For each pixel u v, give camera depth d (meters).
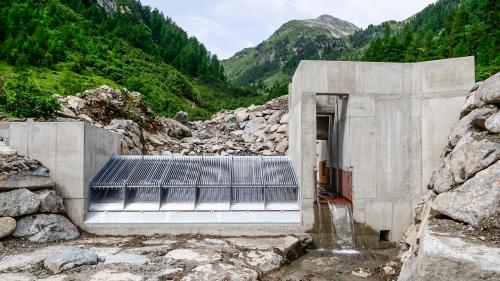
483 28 59.47
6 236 9.64
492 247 6.53
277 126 24.61
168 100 51.06
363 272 9.39
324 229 11.53
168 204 11.95
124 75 52.59
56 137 11.25
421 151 11.71
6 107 16.11
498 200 7.63
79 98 20.36
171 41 116.44
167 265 8.30
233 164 13.94
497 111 9.19
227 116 29.58
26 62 40.34
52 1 73.38
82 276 7.49
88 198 11.70
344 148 12.65
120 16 97.38
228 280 7.61
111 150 14.31
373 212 11.70
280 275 8.94
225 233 11.39
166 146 22.02
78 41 58.72
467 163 9.05
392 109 11.86
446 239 6.98
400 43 79.50
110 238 10.87
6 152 10.91
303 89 11.70
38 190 10.67
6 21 48.88
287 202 12.27
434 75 11.59
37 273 7.67
